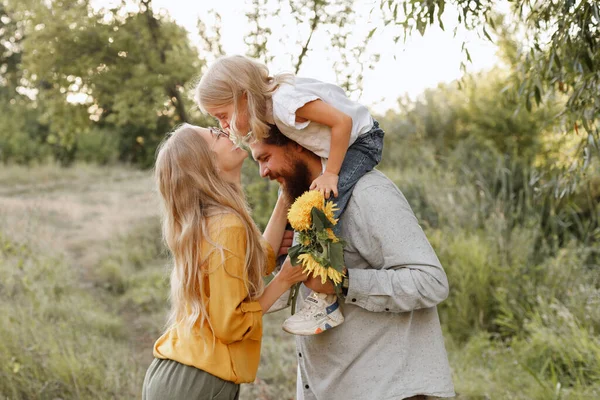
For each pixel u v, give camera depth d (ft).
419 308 6.57
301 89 6.89
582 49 8.69
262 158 7.25
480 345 15.58
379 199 6.61
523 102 10.59
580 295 15.78
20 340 14.17
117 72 26.76
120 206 38.78
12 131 63.77
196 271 6.84
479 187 23.48
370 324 6.74
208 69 7.16
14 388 12.08
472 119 32.73
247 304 6.83
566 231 20.48
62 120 30.35
